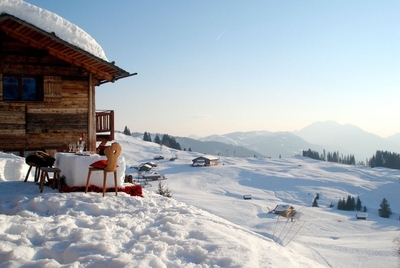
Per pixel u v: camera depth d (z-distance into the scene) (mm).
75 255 3965
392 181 130125
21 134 13469
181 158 167750
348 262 33125
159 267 3611
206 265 3682
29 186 8664
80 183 8062
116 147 7645
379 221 74875
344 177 134500
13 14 11961
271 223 50875
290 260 4129
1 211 6672
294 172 139750
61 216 5801
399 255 35250
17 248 3996
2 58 13133
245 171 133000
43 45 13289
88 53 13094
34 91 13898
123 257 3789
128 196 7652
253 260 3824
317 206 90000
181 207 6816
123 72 14164
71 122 14234
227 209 65188
